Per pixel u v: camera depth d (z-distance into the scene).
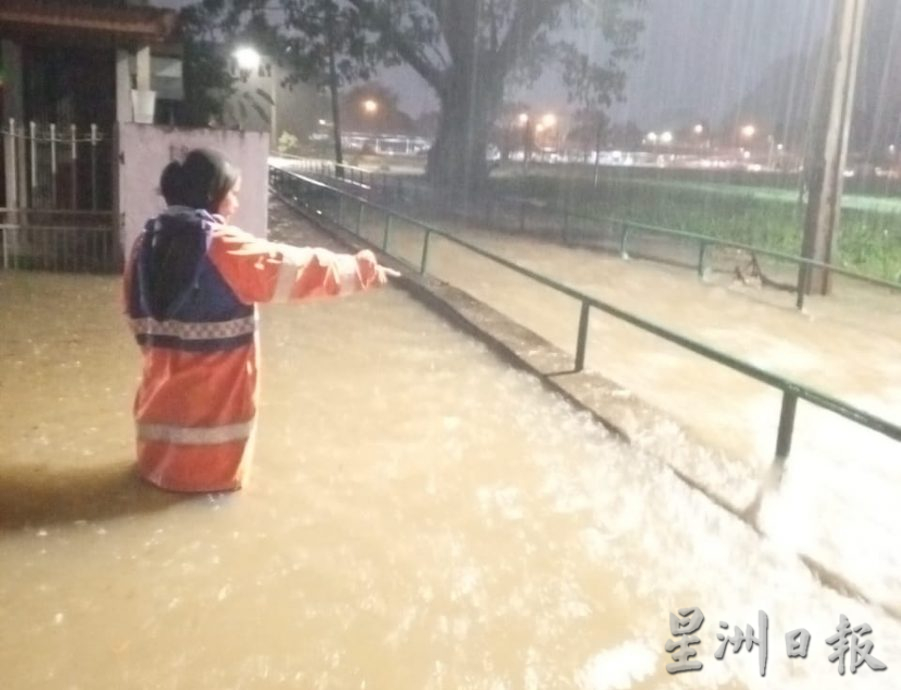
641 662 3.19
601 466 4.90
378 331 7.91
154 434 4.18
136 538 3.82
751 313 10.84
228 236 3.81
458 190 29.67
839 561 3.94
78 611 3.30
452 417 5.63
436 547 3.91
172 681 2.96
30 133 10.71
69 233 10.16
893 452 5.95
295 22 29.39
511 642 3.27
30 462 4.50
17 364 6.19
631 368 7.86
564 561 3.85
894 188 42.28
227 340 4.00
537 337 7.51
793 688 3.08
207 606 3.38
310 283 3.80
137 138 9.36
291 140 65.94
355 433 5.24
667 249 17.00
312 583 3.57
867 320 10.73
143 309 3.97
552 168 46.12
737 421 6.44
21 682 2.91
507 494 4.49
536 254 15.45
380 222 19.27
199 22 22.38
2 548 3.68
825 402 4.28
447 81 32.34
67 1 12.17
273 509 4.16
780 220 20.44
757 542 4.06
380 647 3.20
